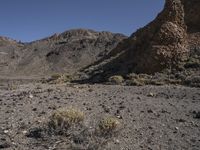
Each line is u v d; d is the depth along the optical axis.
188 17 45.78
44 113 15.49
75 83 41.75
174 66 36.97
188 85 31.38
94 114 15.38
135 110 16.64
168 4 43.19
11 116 15.02
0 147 10.55
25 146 10.69
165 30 39.72
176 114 15.99
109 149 10.54
